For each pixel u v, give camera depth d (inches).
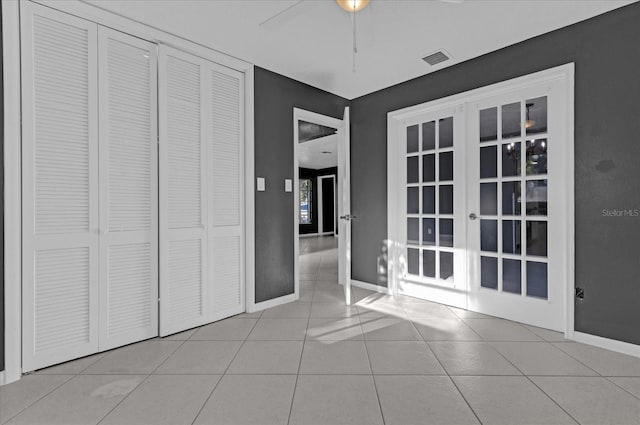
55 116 77.3
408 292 136.1
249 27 92.7
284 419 57.3
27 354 73.4
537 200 100.5
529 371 73.9
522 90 102.7
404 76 127.8
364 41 100.8
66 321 79.0
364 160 149.6
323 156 333.1
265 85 121.4
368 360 79.6
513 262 106.4
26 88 73.4
